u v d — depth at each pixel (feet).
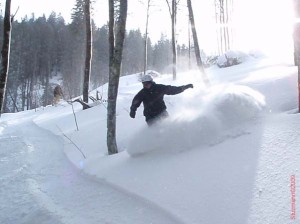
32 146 32.73
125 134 28.71
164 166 18.57
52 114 61.77
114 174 19.95
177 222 13.69
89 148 28.27
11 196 19.17
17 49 222.28
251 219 12.21
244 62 89.71
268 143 16.76
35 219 15.85
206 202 14.11
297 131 16.89
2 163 26.55
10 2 31.83
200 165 17.21
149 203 15.64
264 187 13.57
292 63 55.93
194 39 48.75
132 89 88.84
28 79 213.25
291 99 22.49
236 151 17.24
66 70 192.44
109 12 34.30
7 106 185.68
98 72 207.31
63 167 24.77
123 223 14.56
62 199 18.19
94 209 16.40
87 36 56.65
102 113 45.98
